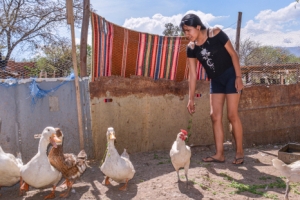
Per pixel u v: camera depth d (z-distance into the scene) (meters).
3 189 2.19
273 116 3.53
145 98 3.06
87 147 2.84
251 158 2.87
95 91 2.81
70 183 2.02
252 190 2.05
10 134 2.57
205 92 3.36
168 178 2.23
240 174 2.41
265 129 3.49
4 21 7.09
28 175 1.87
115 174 2.00
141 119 3.06
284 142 3.61
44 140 1.90
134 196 1.96
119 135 2.96
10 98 2.56
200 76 3.40
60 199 1.95
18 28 7.11
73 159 2.01
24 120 2.61
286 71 4.77
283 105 3.58
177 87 3.21
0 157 1.88
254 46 8.64
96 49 2.85
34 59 4.62
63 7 6.98
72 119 2.76
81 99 2.79
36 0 7.32
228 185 2.15
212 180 2.23
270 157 2.93
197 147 3.20
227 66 2.54
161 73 3.21
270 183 2.22
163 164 2.64
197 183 2.11
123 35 2.93
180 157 2.01
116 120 2.93
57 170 1.95
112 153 2.02
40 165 1.87
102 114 2.86
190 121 3.26
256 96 3.43
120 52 2.96
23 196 2.04
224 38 2.42
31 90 2.61
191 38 2.43
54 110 2.70
